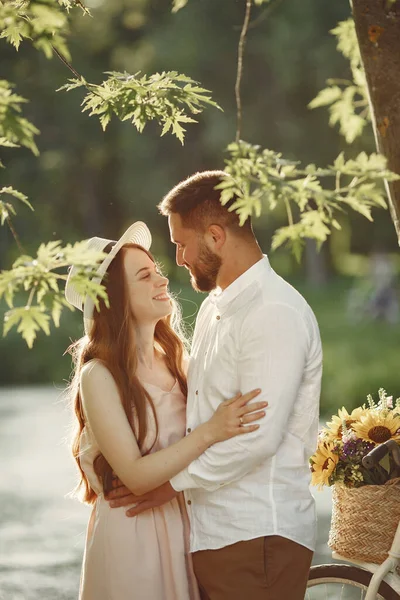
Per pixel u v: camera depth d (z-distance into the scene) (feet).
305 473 14.94
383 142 14.90
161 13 152.97
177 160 160.35
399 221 15.10
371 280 137.28
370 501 15.89
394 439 16.14
